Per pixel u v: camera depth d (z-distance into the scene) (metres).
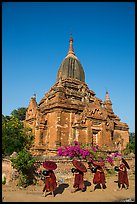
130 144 35.09
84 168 13.98
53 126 30.25
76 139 29.47
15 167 15.30
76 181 13.92
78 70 41.41
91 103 34.69
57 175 17.58
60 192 13.66
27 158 15.50
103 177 14.73
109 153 27.80
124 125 39.38
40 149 29.92
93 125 31.39
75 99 34.97
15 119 26.86
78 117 31.23
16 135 23.88
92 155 20.50
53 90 36.22
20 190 14.12
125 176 15.27
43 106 34.25
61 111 30.59
